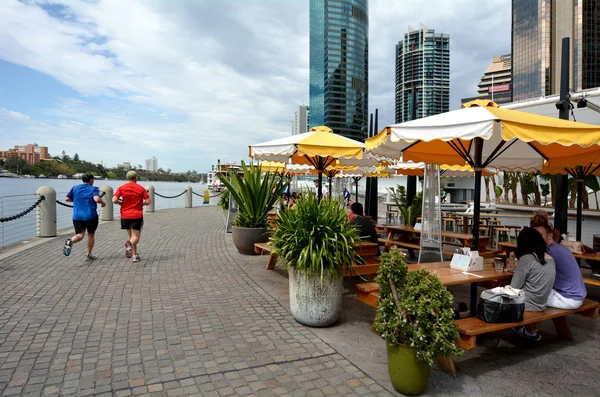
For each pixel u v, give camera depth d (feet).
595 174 25.02
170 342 13.97
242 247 30.89
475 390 11.32
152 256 29.91
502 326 12.65
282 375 11.80
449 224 50.39
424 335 10.30
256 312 17.60
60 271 24.09
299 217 16.26
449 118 15.24
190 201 89.35
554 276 14.57
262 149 27.73
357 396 10.72
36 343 13.53
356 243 16.51
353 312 18.16
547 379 12.11
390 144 21.01
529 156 22.86
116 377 11.32
